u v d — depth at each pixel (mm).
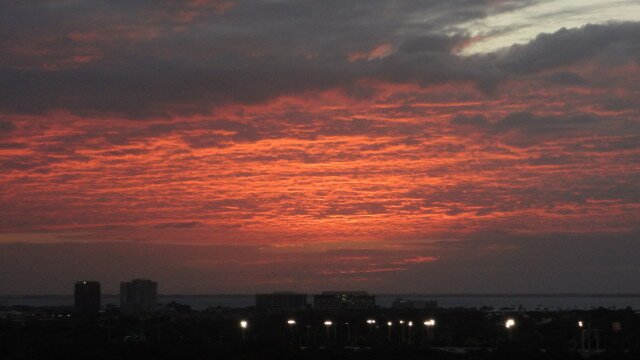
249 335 186375
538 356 125438
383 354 126938
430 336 188000
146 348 131875
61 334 166000
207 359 125000
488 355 128000
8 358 128500
